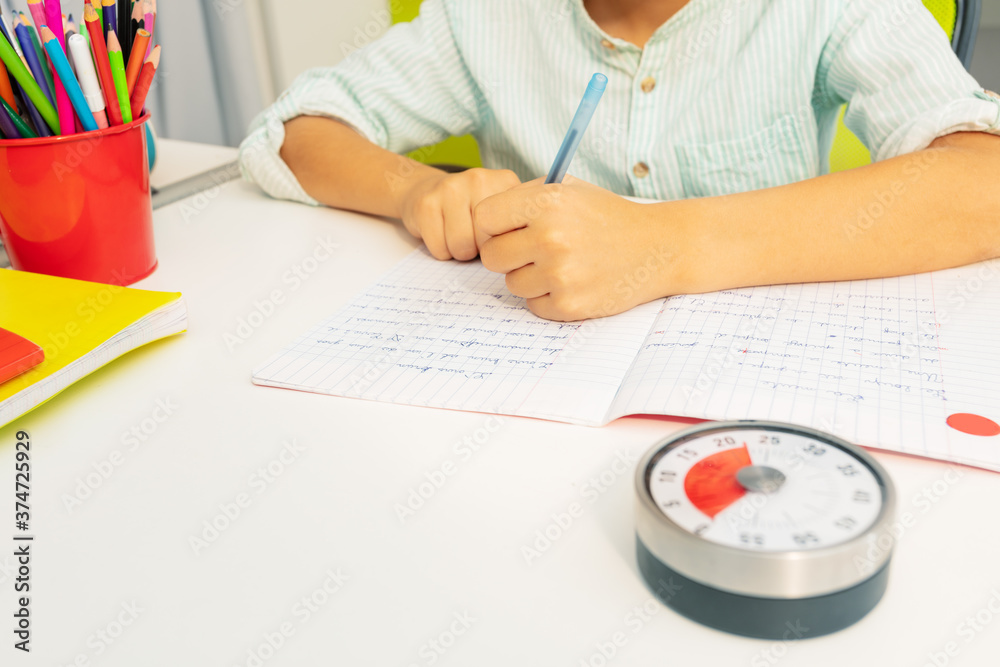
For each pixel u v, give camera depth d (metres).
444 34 0.90
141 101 0.57
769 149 0.82
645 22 0.83
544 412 0.40
